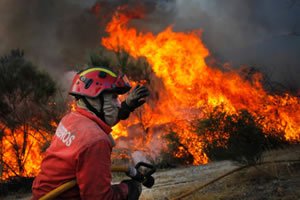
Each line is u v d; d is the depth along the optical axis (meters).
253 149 6.05
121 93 2.36
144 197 5.98
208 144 10.09
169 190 6.22
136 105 2.54
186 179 7.33
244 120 7.65
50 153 2.23
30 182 10.13
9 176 10.59
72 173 2.14
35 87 11.07
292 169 5.60
